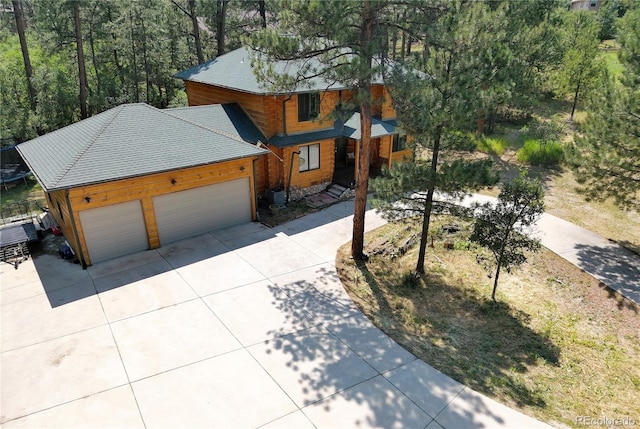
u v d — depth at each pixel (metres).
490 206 11.08
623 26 13.95
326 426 7.36
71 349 9.22
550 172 22.30
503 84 10.22
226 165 14.82
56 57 31.88
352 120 19.88
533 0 26.20
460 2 10.46
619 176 13.68
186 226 14.63
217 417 7.53
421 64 10.65
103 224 12.77
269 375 8.53
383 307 11.12
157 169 12.85
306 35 10.98
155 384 8.26
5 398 7.95
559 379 8.74
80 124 15.39
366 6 10.65
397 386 8.30
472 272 13.12
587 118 14.40
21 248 13.45
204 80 19.75
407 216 12.37
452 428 7.35
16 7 24.16
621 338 10.15
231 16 33.53
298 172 18.58
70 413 7.60
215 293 11.41
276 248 14.11
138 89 29.34
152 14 28.08
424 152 20.91
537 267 13.31
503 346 9.76
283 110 17.34
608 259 13.70
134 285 11.76
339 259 13.47
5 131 21.97
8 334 9.72
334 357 9.09
